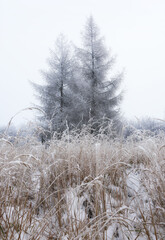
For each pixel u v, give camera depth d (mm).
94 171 1863
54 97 14781
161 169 1535
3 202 1312
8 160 1602
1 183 1433
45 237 1243
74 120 12336
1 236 1086
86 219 1354
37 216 1521
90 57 15953
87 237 1136
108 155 2191
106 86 14945
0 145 1706
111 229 1344
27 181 1751
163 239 1203
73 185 1749
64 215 1525
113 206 1598
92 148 2412
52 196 1707
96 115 12453
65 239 1227
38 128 2074
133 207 1514
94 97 13625
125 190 1672
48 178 1848
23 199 1503
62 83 15875
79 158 2150
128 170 2186
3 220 1228
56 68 16641
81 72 15500
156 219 1352
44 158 2049
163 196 1392
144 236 1260
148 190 1517
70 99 15031
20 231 1094
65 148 2164
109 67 15445
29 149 2092
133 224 1378
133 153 2371
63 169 1857
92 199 1611
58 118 12172
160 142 2592
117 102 13852
